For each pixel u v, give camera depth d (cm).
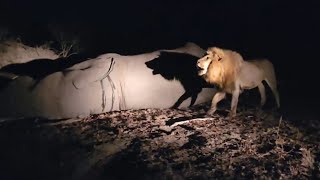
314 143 710
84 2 1372
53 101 678
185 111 785
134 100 758
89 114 712
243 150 640
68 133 629
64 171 539
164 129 681
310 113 886
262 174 579
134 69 762
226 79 735
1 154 549
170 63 808
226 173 573
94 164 564
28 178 514
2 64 784
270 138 693
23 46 855
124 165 566
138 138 638
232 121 750
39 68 780
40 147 577
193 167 578
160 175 550
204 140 656
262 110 845
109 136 634
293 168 605
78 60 809
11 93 658
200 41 1340
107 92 721
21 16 1122
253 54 1327
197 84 823
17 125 632
